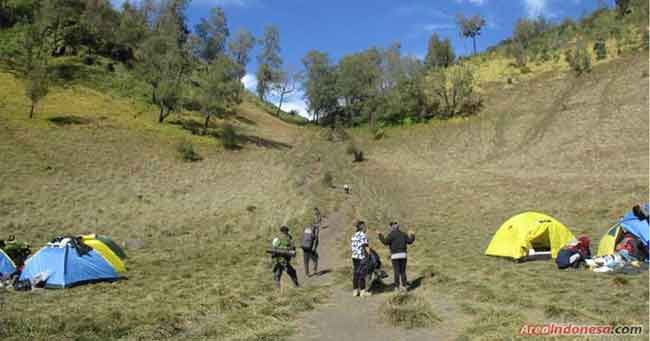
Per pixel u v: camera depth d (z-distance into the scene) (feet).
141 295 42.96
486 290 38.32
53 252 49.14
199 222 98.27
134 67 278.46
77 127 175.94
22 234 77.97
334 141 253.44
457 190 135.54
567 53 267.18
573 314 30.30
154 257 66.18
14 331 29.43
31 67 213.87
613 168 135.74
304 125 327.88
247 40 297.74
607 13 323.37
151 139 189.16
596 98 211.20
